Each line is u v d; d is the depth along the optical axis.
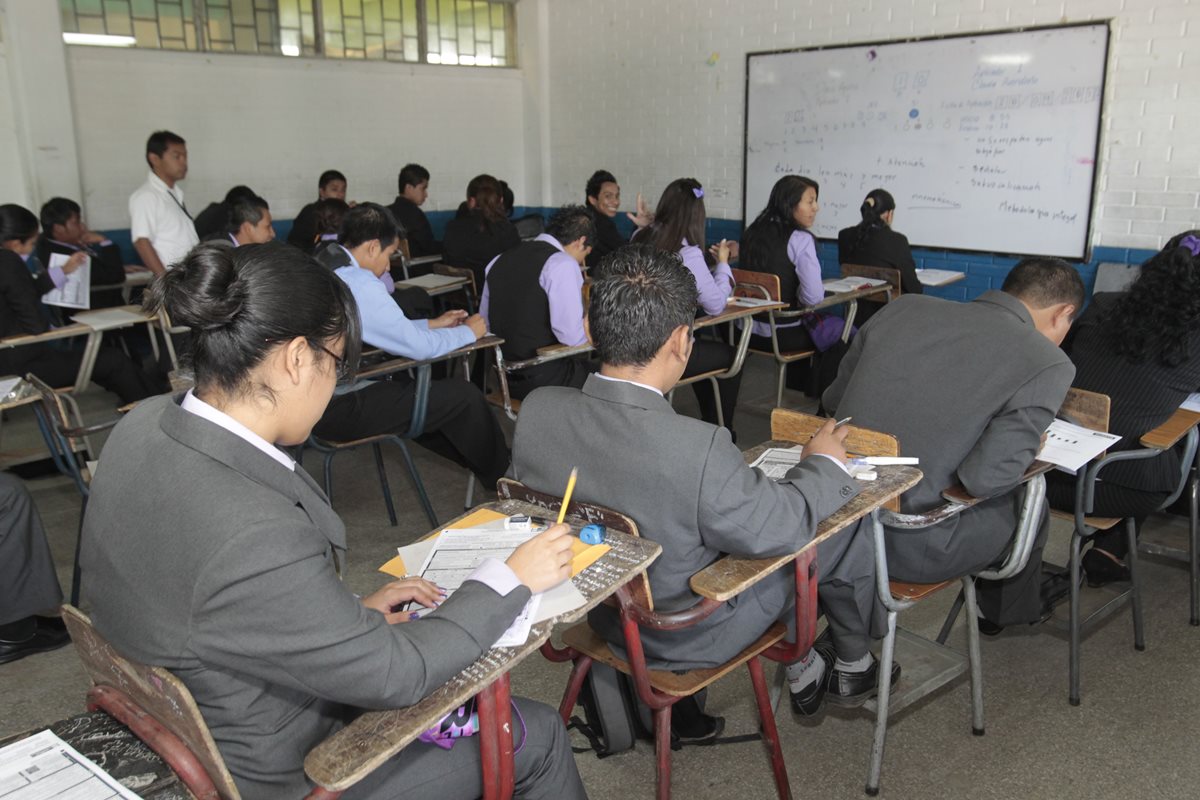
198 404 0.96
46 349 3.64
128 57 5.46
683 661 1.53
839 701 1.90
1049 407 1.70
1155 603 2.58
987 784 1.85
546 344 3.23
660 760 1.55
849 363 2.10
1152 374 2.14
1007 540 1.91
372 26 6.55
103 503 0.97
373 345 2.76
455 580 1.24
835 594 1.78
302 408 0.99
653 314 1.36
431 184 7.07
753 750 1.97
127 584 0.94
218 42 5.84
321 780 0.89
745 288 3.89
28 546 2.27
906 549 1.80
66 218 4.57
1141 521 2.57
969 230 5.15
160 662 0.92
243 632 0.89
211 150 5.90
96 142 5.43
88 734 1.00
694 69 6.33
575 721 1.93
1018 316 1.85
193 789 0.92
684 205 3.62
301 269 0.96
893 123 5.34
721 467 1.33
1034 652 2.33
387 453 3.90
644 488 1.37
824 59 5.57
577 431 1.43
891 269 4.10
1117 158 4.54
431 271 6.05
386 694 0.94
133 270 4.98
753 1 5.88
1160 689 2.17
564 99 7.26
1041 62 4.69
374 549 2.97
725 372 3.70
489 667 1.04
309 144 6.33
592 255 5.40
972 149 5.04
